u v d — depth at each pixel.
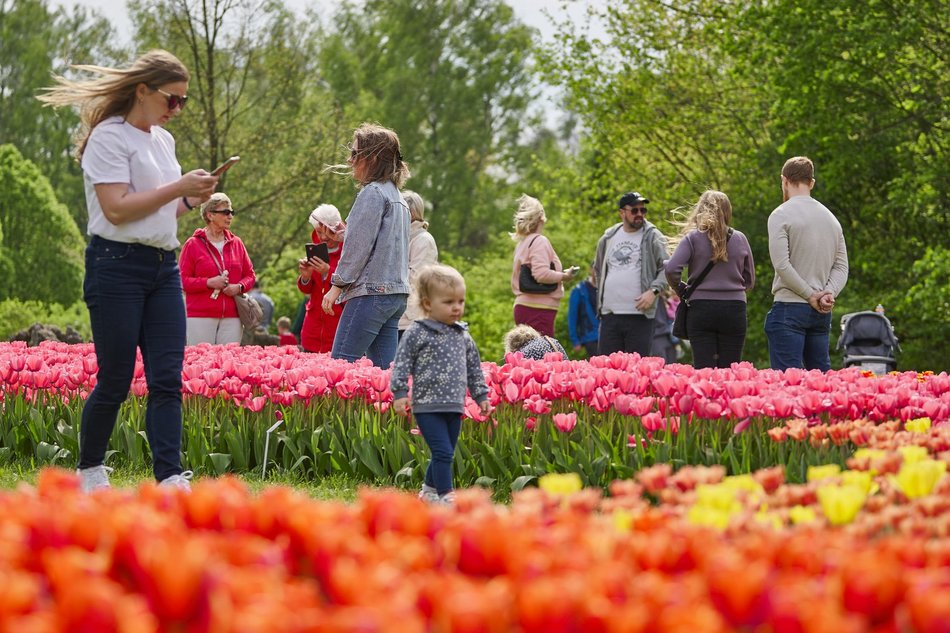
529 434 9.84
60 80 7.71
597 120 39.47
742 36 33.00
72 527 3.44
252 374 10.55
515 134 69.81
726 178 38.78
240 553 3.21
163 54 7.80
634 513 3.95
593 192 40.75
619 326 15.13
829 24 30.17
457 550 3.39
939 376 10.60
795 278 12.98
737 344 13.77
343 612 2.66
